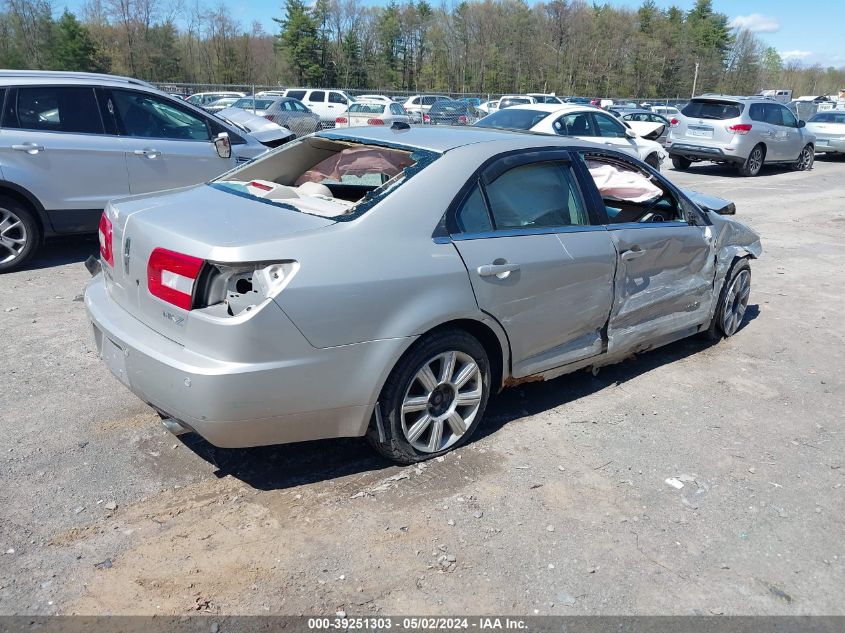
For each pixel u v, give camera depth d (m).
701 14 95.19
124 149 6.98
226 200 3.53
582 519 3.20
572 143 4.20
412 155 3.62
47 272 6.66
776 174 18.34
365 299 3.04
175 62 61.62
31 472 3.34
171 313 2.98
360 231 3.11
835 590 2.84
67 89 6.71
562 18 78.44
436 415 3.54
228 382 2.81
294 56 67.69
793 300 7.00
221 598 2.61
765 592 2.80
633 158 4.57
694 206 4.95
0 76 6.41
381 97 23.22
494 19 74.88
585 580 2.80
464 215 3.48
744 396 4.65
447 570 2.81
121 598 2.58
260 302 2.83
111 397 4.13
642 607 2.68
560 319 3.92
